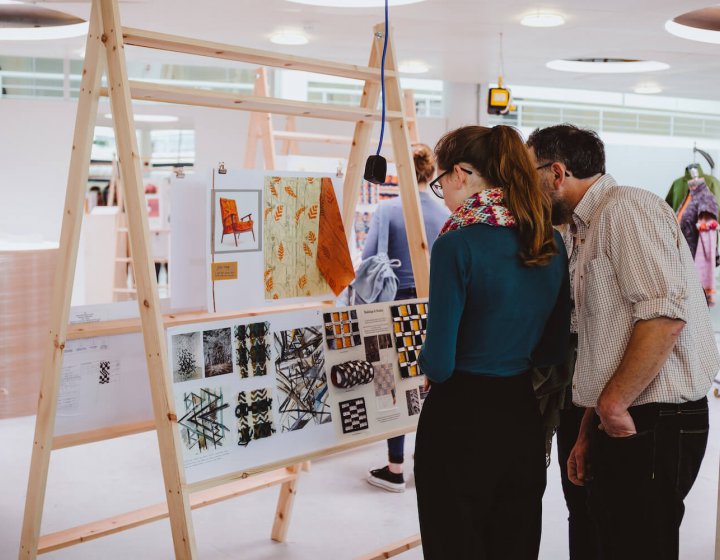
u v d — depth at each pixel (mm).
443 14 5699
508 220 1850
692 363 2027
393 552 2627
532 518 1977
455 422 1871
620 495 2090
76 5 5590
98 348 2375
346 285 2822
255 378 2273
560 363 2117
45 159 7641
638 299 1948
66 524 3443
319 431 2395
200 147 8141
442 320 1805
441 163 1979
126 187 2014
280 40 6680
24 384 5238
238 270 2520
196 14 5750
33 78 7793
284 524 3252
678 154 9711
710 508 3678
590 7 5434
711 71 8000
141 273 2014
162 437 2021
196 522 3482
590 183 2211
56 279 2109
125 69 1994
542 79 8695
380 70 2664
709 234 6441
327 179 2752
